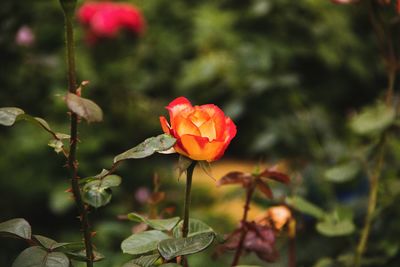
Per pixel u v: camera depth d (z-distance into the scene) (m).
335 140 3.21
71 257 1.26
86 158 3.72
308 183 2.45
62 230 3.66
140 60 5.03
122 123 4.16
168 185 3.99
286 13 4.93
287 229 1.61
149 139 1.22
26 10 3.57
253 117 3.86
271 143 3.46
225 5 5.39
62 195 3.52
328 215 1.73
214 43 5.03
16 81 3.54
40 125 1.22
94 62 4.10
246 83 3.98
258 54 4.36
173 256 1.22
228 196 2.08
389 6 1.82
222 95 4.72
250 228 1.50
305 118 3.51
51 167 3.64
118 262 2.82
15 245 3.27
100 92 4.11
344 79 5.69
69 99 1.16
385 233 2.00
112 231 3.05
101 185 1.25
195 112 1.28
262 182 1.47
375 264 1.90
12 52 3.39
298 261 2.13
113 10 3.99
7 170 3.61
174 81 5.21
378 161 1.83
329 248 2.13
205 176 4.71
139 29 4.07
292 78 3.76
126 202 3.69
